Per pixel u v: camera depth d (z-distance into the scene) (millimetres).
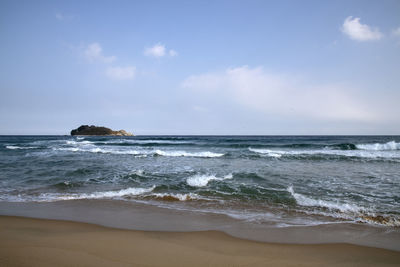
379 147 20281
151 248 3285
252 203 5793
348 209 5277
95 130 114500
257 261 2955
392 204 5617
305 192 6762
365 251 3307
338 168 10828
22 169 10797
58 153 18797
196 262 2891
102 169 10750
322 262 2973
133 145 28641
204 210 5273
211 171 10141
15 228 4062
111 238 3645
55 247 3242
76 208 5395
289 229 4152
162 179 8586
